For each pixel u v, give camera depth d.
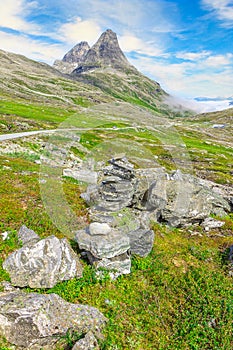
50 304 8.04
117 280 10.61
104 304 9.52
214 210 19.56
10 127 51.50
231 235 16.42
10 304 7.76
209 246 14.52
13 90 152.62
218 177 46.34
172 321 9.57
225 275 12.16
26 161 27.14
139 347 8.38
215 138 128.38
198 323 9.48
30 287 9.22
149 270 11.47
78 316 8.28
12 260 9.63
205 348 8.72
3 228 11.91
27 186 16.94
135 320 9.27
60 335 7.68
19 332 7.45
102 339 8.05
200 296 10.56
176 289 10.86
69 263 10.02
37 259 9.52
